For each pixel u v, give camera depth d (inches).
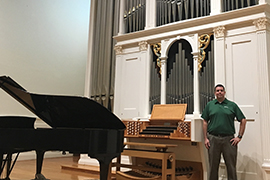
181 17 199.2
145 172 168.9
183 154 173.0
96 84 237.5
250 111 160.7
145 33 207.3
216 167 146.3
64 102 106.0
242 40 170.6
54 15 292.7
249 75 164.9
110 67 232.2
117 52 220.1
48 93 280.7
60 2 299.9
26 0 265.6
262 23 163.2
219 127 146.6
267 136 152.3
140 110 199.9
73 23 313.7
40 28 277.1
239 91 166.4
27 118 146.2
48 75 281.7
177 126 163.3
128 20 226.5
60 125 126.3
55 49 291.0
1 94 241.9
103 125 116.3
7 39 247.8
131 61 213.0
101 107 105.4
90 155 102.2
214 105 152.7
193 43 186.5
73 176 175.2
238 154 161.2
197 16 191.9
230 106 149.8
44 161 248.1
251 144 157.9
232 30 175.2
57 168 207.2
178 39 193.3
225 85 170.2
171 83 191.9
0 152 127.7
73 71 309.3
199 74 182.9
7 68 246.1
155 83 198.7
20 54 257.4
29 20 267.3
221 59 173.3
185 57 192.4
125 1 230.8
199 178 166.1
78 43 318.3
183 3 200.5
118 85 214.7
